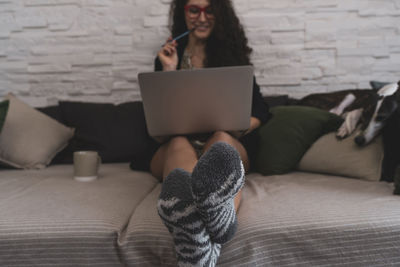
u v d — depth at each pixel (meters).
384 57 2.01
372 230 0.85
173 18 1.81
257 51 2.05
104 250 0.84
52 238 0.84
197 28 1.62
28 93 2.14
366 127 1.31
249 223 0.87
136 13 2.07
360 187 1.17
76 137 1.83
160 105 1.11
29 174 1.48
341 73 2.03
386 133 1.31
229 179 0.69
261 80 2.07
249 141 1.48
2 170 1.61
